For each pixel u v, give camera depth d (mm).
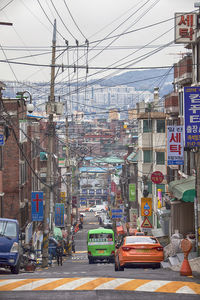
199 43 37969
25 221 57594
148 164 77688
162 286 14766
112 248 47188
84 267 36781
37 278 17125
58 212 76500
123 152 190000
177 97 51219
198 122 30156
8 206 52844
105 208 186625
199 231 28953
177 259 29109
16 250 24078
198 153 32969
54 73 39156
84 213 194375
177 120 52906
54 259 56531
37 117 68938
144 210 50406
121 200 124438
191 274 18000
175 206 40281
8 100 52375
